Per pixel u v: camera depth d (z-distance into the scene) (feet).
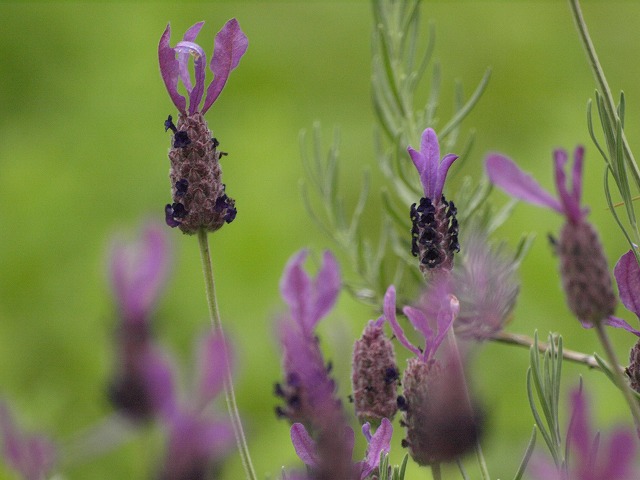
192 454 1.45
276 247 4.47
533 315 3.86
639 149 5.19
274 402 3.92
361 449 1.78
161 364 1.51
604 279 1.63
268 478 1.74
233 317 4.22
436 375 1.69
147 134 5.01
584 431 1.50
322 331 2.27
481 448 1.71
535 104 5.29
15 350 4.11
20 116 5.38
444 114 5.51
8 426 1.59
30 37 5.55
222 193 1.77
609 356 1.63
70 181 4.74
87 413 3.79
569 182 1.64
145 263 1.56
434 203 1.76
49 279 4.42
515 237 4.12
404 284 2.22
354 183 5.29
